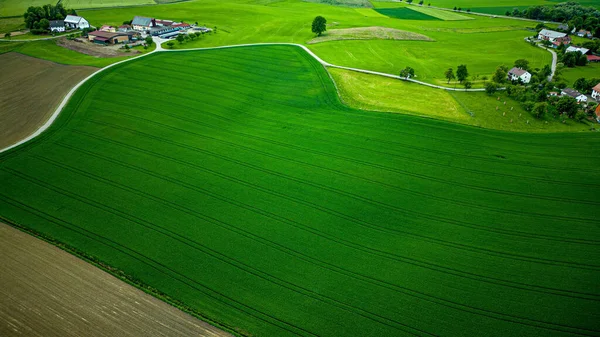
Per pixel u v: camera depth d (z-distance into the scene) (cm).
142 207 5756
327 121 8556
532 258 4844
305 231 5306
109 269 4619
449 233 5278
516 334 3866
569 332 3881
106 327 3891
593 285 4431
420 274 4606
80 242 5059
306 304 4200
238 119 8662
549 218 5541
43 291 4300
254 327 3928
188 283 4447
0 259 4741
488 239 5169
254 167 6800
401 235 5244
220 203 5862
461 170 6712
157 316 4025
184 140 7675
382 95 9950
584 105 9250
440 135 7900
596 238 5150
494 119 8625
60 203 5819
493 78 10581
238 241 5112
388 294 4331
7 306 4116
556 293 4341
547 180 6419
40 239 5100
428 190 6191
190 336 3809
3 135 7762
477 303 4222
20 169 6644
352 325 3959
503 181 6406
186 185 6284
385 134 7944
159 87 10162
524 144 7575
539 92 9375
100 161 6906
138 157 7050
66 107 8875
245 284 4447
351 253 4928
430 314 4091
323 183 6372
